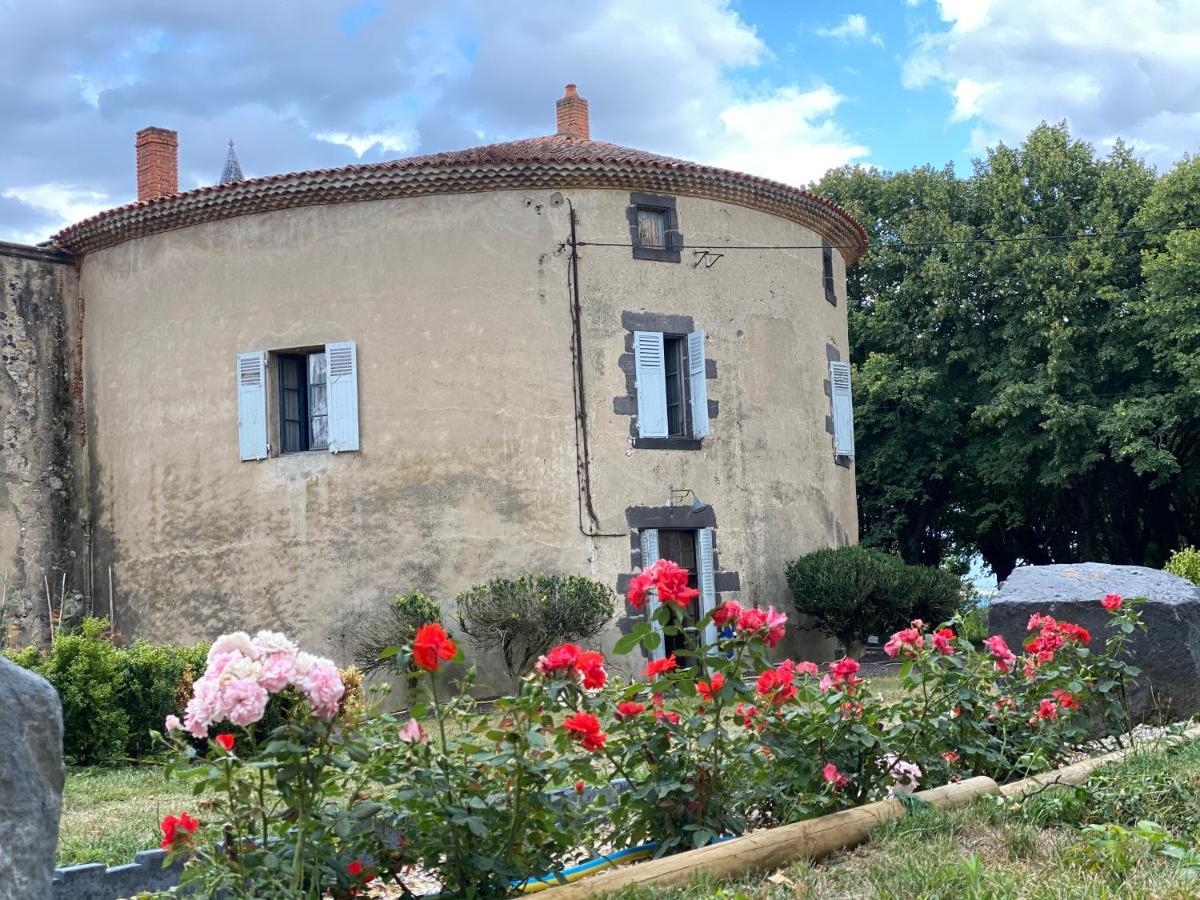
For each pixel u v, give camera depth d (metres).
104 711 11.49
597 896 4.73
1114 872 4.84
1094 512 29.67
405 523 16.84
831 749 5.91
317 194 17.31
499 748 4.77
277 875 4.27
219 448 17.62
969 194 29.95
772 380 19.06
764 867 5.23
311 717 4.08
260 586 17.19
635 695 5.48
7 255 18.89
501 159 17.08
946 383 29.12
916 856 5.15
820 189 31.36
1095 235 27.44
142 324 18.42
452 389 17.05
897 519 29.53
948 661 6.68
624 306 17.70
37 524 18.66
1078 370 26.95
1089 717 7.85
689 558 18.14
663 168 17.77
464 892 4.62
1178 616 8.98
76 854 6.82
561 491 17.06
